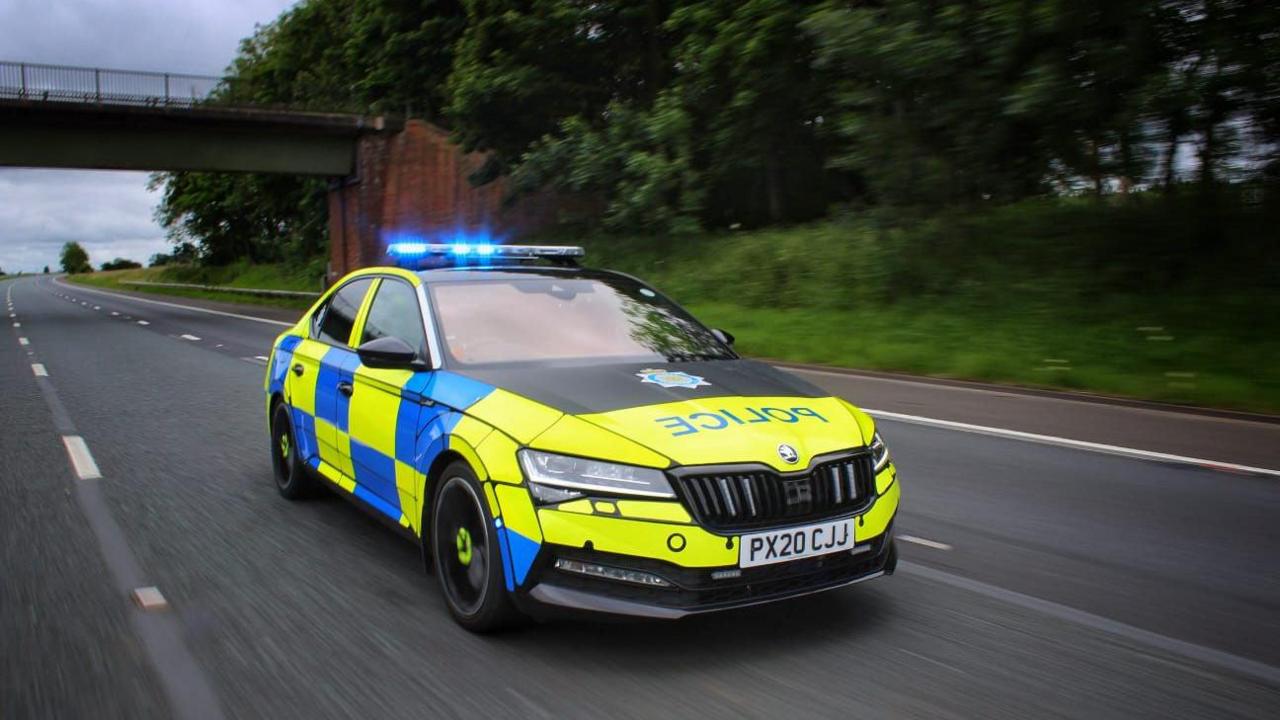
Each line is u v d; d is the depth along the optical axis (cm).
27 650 371
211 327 2581
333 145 4294
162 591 438
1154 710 317
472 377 411
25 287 9869
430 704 320
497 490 359
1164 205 1541
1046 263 1602
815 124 2488
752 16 2202
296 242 6078
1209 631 391
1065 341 1292
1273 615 411
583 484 341
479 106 3066
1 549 509
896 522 564
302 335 616
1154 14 1302
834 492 364
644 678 340
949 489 645
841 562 366
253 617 404
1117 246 1552
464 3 3047
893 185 1794
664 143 2589
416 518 427
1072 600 427
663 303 524
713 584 340
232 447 806
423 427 417
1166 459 737
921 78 1608
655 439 347
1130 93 1348
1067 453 762
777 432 365
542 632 382
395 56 3903
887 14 1669
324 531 539
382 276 537
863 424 402
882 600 425
